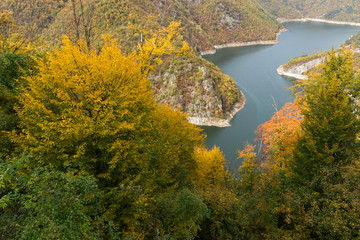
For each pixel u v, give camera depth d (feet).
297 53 614.75
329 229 35.22
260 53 652.07
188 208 35.60
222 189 61.98
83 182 21.40
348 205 34.99
